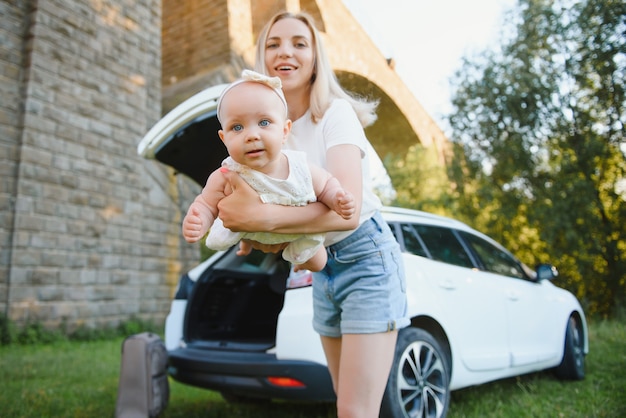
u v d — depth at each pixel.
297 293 2.84
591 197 9.05
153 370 3.15
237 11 13.26
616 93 9.11
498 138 10.17
